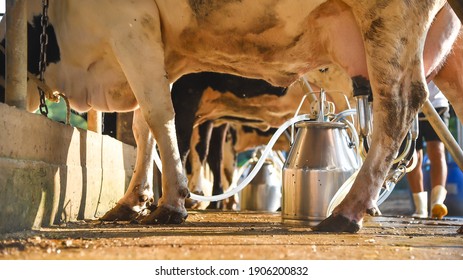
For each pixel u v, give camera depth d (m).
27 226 4.50
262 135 11.66
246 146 11.84
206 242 3.95
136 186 5.98
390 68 5.00
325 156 5.31
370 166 4.91
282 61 5.65
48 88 5.55
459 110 5.88
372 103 5.43
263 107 8.81
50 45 5.85
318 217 5.27
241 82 8.55
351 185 5.23
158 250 3.54
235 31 5.48
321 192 5.27
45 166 4.83
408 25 5.00
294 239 4.23
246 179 5.79
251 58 5.68
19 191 4.33
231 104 8.82
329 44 5.41
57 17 5.81
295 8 5.27
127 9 5.45
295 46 5.51
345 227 4.77
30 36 5.91
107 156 6.70
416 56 5.05
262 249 3.63
